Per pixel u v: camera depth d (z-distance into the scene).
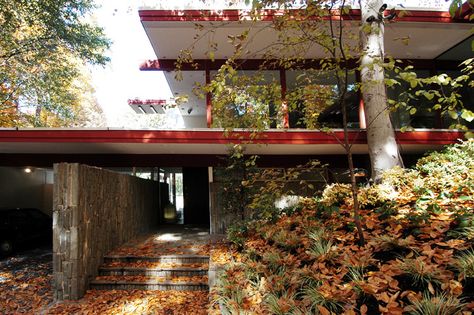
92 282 6.18
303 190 9.77
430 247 3.27
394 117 9.96
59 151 9.38
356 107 9.67
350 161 4.17
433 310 2.44
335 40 4.27
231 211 9.02
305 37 4.75
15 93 14.95
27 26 12.79
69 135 7.71
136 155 9.94
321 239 4.44
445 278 2.74
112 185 7.63
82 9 14.52
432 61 10.60
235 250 6.26
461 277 2.69
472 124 9.47
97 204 6.72
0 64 13.75
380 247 3.67
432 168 6.25
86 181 6.20
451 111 3.20
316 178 10.10
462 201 4.48
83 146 8.43
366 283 3.01
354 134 8.31
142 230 10.31
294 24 4.60
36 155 9.66
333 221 5.11
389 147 6.70
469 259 2.79
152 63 10.20
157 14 7.99
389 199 5.34
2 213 9.48
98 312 5.08
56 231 5.74
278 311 3.19
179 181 22.97
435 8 8.28
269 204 5.81
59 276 5.66
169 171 16.62
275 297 3.47
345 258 3.57
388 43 9.55
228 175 9.32
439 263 2.96
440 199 4.80
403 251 3.46
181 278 6.40
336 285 3.20
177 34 8.70
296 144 8.27
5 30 12.31
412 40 9.42
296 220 5.79
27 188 12.84
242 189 8.69
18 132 7.59
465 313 2.33
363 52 4.03
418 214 4.16
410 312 2.56
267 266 4.45
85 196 6.14
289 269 4.06
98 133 7.78
